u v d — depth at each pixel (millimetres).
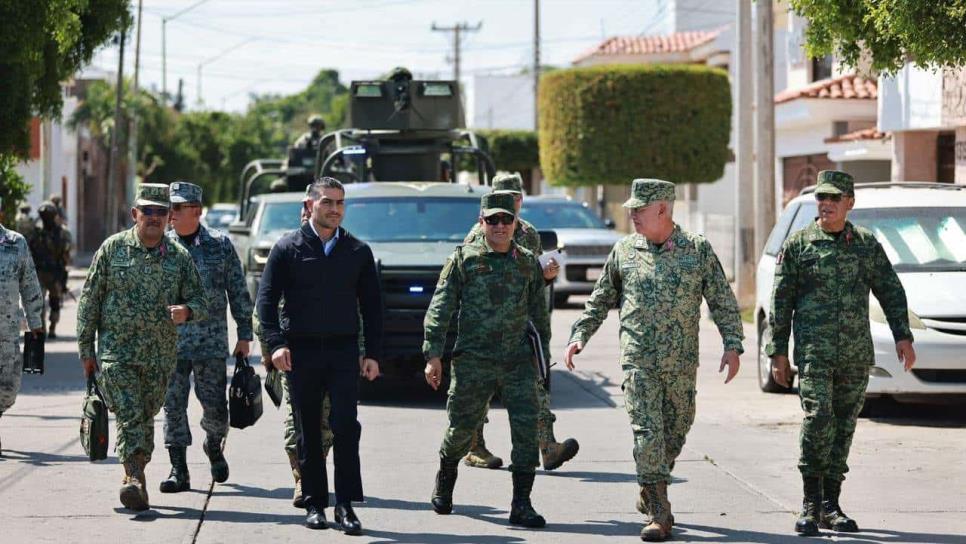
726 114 72125
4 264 20141
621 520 16406
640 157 71500
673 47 96938
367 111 38625
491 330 15875
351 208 28781
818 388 15539
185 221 17734
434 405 26422
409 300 25797
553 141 74188
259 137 176625
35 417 24453
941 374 23328
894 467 19703
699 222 69188
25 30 32375
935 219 25766
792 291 15820
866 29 24375
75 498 17422
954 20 21422
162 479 18766
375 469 19609
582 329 15734
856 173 54062
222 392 18016
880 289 15922
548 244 25812
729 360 15195
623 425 23859
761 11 44406
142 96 120000
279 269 15672
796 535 15555
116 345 16484
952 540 15297
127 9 39812
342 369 15719
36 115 41781
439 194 29281
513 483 16188
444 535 15602
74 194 109500
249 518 16375
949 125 37531
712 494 17844
